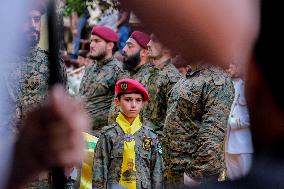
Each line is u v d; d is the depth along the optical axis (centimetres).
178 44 124
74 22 1279
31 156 141
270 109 136
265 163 135
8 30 140
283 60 130
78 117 142
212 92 592
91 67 933
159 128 734
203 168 596
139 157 651
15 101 184
